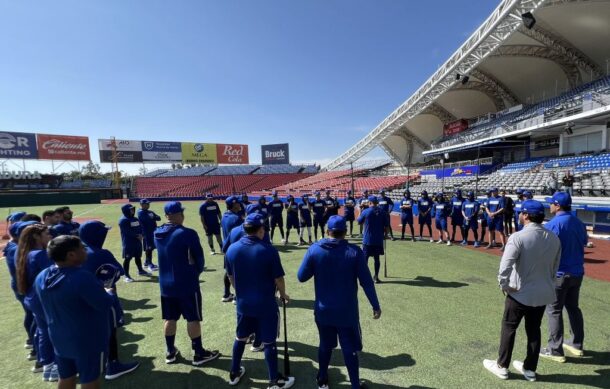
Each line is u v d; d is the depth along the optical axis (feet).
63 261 7.53
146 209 25.54
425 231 42.29
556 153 72.54
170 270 11.04
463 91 99.19
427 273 22.13
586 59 71.46
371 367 11.12
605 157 52.85
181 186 155.74
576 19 59.72
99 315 8.04
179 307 11.47
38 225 10.93
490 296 17.58
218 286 20.65
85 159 145.28
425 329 13.82
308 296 18.42
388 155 156.87
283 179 160.04
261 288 9.70
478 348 12.23
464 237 32.37
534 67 81.41
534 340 9.92
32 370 11.51
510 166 74.90
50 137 137.59
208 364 11.63
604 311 15.02
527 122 67.10
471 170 81.56
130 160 153.99
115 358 10.93
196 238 11.28
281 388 10.07
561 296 11.11
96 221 10.98
